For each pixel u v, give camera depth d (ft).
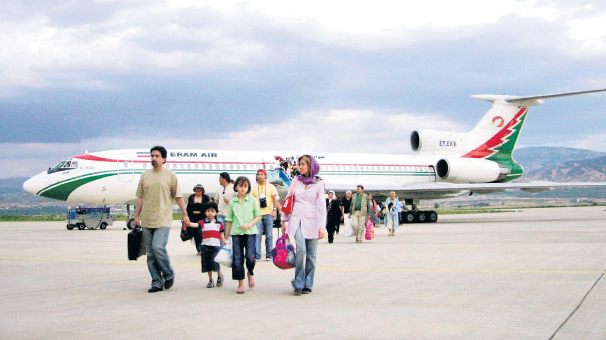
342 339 20.01
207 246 32.22
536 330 20.89
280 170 107.55
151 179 31.53
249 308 26.04
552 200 587.27
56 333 21.34
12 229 106.22
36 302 27.68
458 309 24.82
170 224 31.78
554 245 54.24
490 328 21.29
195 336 20.68
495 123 131.23
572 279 32.65
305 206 29.89
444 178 125.90
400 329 21.34
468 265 39.88
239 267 30.19
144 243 31.55
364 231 65.62
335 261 44.14
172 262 45.24
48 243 66.39
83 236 81.10
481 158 130.41
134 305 26.94
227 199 45.55
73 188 91.15
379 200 122.21
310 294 29.50
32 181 91.71
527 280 32.55
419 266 39.91
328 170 114.93
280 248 29.22
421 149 127.24
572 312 23.85
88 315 24.63
